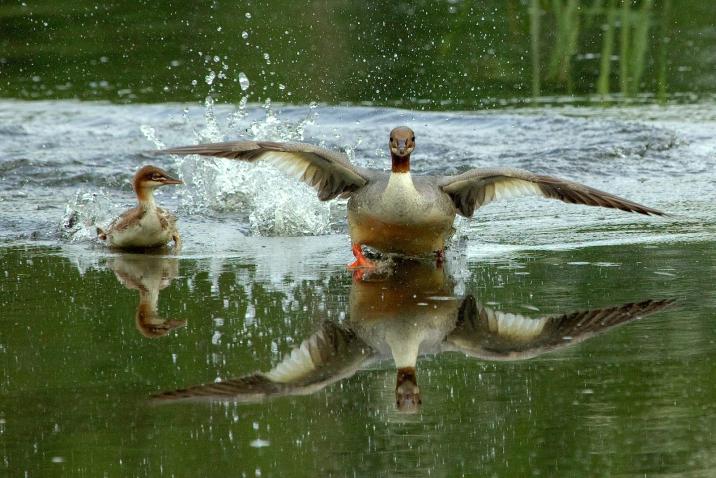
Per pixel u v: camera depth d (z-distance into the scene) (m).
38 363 9.14
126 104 22.42
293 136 18.30
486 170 11.95
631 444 7.28
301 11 28.12
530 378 8.58
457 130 20.17
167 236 13.54
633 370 8.66
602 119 20.33
